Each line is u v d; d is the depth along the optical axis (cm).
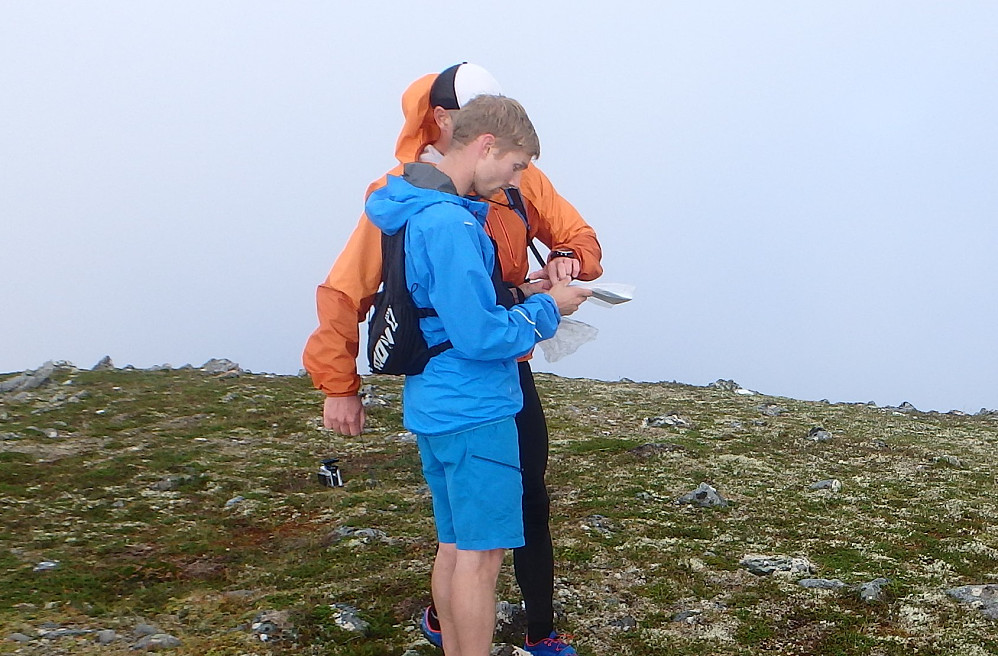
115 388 1852
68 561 734
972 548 745
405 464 1144
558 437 1355
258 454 1227
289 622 567
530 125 398
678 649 529
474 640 399
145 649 523
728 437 1379
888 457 1222
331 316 430
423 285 377
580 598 614
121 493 1005
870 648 527
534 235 510
